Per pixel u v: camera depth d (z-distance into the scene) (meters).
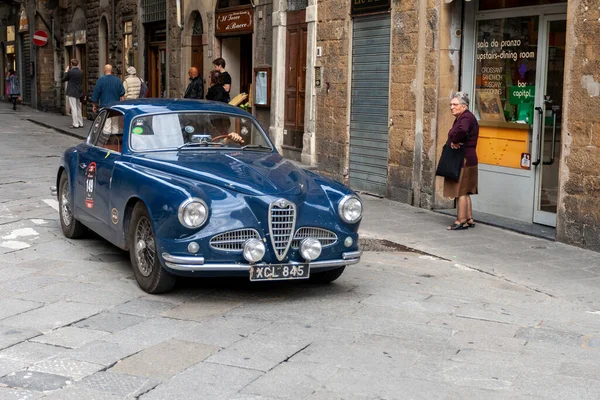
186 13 20.86
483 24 11.20
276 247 6.36
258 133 7.99
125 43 26.61
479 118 11.28
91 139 8.62
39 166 15.41
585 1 8.80
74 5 31.61
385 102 12.59
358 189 13.48
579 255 8.67
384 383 4.87
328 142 14.29
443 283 7.43
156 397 4.60
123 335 5.70
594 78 8.75
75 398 4.57
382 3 12.45
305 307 6.49
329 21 14.09
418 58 11.64
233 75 19.17
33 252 8.30
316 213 6.56
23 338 5.61
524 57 10.48
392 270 7.90
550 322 6.29
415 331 5.92
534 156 10.25
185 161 7.01
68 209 8.94
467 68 11.38
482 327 6.08
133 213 6.87
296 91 15.65
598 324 6.28
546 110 10.11
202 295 6.79
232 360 5.22
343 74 13.70
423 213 11.25
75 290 6.87
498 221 10.48
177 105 8.02
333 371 5.05
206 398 4.59
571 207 9.11
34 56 36.28
